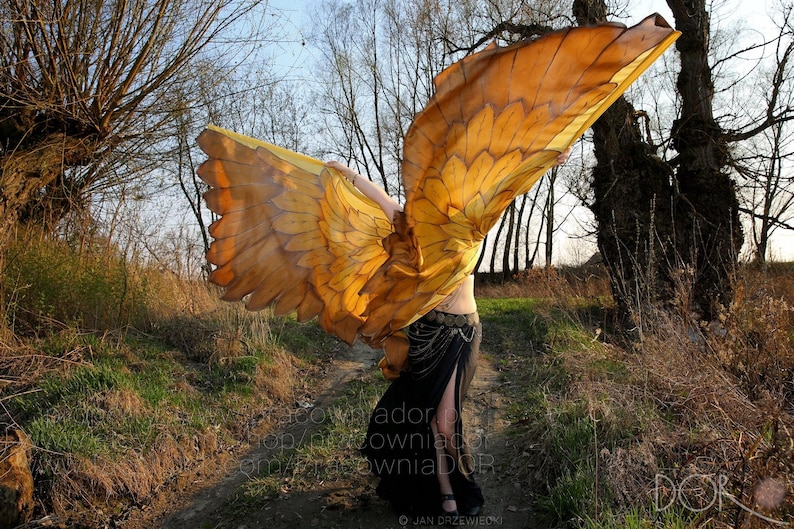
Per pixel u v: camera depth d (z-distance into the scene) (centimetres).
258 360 747
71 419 502
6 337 641
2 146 739
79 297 739
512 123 308
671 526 315
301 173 412
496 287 2778
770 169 962
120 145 850
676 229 955
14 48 718
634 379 520
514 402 615
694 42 987
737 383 456
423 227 338
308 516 400
